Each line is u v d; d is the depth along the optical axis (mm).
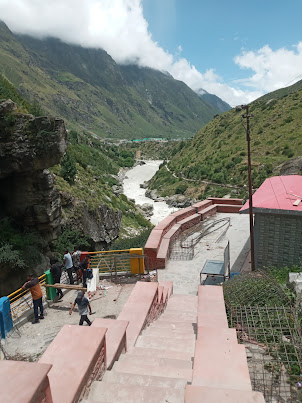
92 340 4316
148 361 5184
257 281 8281
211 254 15648
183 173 97938
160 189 95688
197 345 4625
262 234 12914
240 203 23406
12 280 18562
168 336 6848
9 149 18234
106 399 3742
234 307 7266
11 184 20516
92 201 34625
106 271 13469
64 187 31828
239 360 4266
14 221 20828
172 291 11938
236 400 3164
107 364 4754
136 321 7023
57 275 11227
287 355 5547
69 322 9875
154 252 14117
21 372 2818
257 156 85062
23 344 8750
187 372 4773
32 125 18469
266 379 5148
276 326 6496
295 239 12414
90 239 31766
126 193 95312
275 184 15953
